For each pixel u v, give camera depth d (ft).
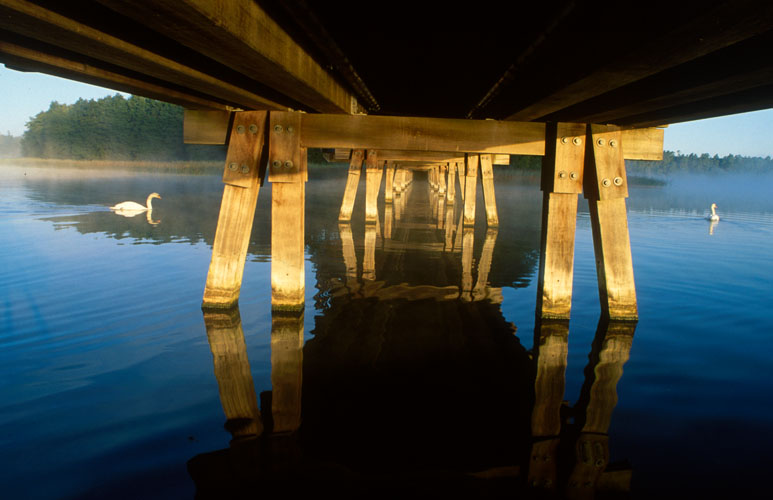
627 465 7.63
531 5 9.75
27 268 20.83
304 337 13.52
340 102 15.94
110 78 11.59
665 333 14.26
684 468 7.55
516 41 12.46
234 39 7.38
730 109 12.98
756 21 6.57
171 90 13.46
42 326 13.89
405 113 30.32
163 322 14.46
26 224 33.42
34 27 6.93
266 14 8.59
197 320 14.70
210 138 15.65
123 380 10.50
